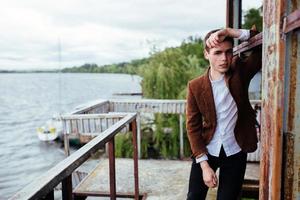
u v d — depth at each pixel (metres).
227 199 1.75
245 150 1.74
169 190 3.56
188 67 10.14
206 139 1.80
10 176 18.48
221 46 1.60
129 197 3.47
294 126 1.03
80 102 66.81
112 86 139.62
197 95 1.74
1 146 25.33
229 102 1.69
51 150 23.12
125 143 8.94
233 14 3.13
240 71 1.68
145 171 4.27
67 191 1.21
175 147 8.87
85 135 3.81
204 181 1.73
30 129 34.38
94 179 3.89
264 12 1.21
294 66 1.01
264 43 1.21
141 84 10.39
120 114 3.03
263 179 1.21
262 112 1.24
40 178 1.02
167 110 5.96
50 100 72.38
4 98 81.81
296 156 1.04
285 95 1.03
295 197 1.06
